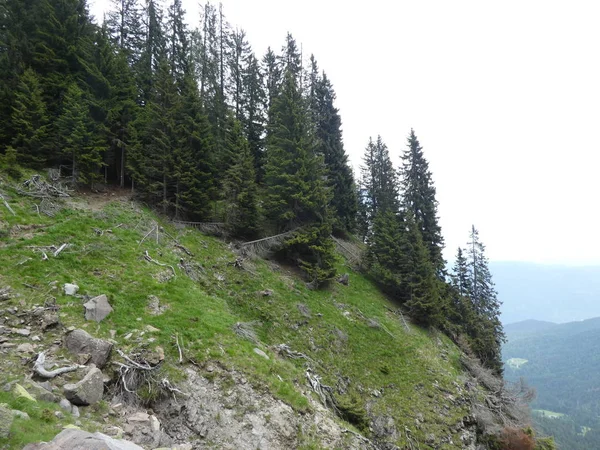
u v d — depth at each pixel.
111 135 23.88
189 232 23.62
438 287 34.34
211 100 38.19
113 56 25.30
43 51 23.72
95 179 23.25
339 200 40.03
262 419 12.28
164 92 25.12
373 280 34.19
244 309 19.89
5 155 19.83
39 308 12.16
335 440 13.70
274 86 42.69
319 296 25.45
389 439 17.59
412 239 33.69
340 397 17.98
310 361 19.11
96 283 14.54
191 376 12.25
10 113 20.94
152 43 38.59
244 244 24.98
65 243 16.12
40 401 8.67
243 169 26.06
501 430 21.72
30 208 17.64
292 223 27.50
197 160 25.73
